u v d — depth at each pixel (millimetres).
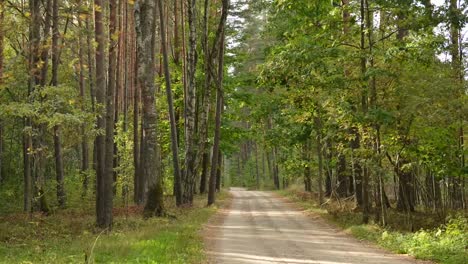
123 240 12922
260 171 85625
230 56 35812
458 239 13023
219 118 30328
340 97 17438
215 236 15898
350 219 19781
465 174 17547
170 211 22344
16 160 33000
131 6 34375
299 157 33969
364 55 16562
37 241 13766
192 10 27016
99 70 16703
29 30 18188
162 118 36812
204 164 40156
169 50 36938
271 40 38375
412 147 17141
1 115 14438
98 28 16703
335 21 18328
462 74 17734
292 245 13883
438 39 16297
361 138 18641
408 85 16297
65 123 16203
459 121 16500
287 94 23406
